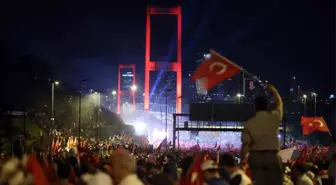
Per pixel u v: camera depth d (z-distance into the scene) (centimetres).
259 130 955
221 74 1007
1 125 5888
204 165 1034
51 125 6894
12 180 1225
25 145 3912
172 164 1212
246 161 1175
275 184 948
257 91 8019
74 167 1517
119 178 767
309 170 1602
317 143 7919
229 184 1034
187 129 6184
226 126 6469
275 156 958
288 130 9325
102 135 11556
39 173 1069
